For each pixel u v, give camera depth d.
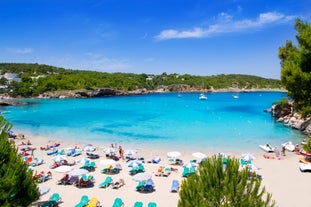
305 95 28.22
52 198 18.11
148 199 19.08
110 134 43.06
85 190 20.66
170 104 96.75
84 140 39.16
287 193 19.83
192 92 191.75
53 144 36.31
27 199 8.95
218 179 8.03
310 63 27.97
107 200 18.92
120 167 25.33
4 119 9.01
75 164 27.34
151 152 32.38
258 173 24.27
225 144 36.03
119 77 170.88
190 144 36.16
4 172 8.24
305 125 44.97
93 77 155.12
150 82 190.25
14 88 130.38
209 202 7.71
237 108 83.06
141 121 56.12
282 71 31.53
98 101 109.69
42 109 79.94
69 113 70.19
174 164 27.44
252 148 33.84
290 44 43.72
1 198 7.81
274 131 44.97
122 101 110.25
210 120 57.25
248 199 7.56
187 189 8.18
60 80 137.75
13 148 9.04
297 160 28.08
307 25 28.86
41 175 22.56
